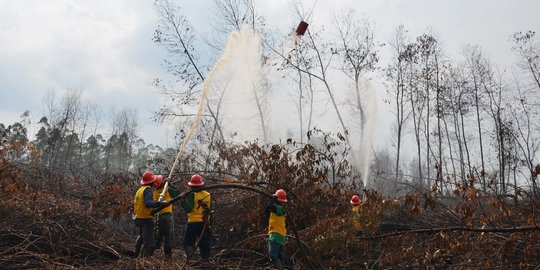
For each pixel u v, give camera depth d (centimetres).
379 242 890
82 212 902
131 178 1257
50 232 775
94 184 1272
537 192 902
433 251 775
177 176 1177
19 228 786
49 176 1166
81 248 791
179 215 1065
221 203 1023
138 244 793
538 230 719
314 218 965
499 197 821
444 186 956
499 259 736
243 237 980
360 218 809
